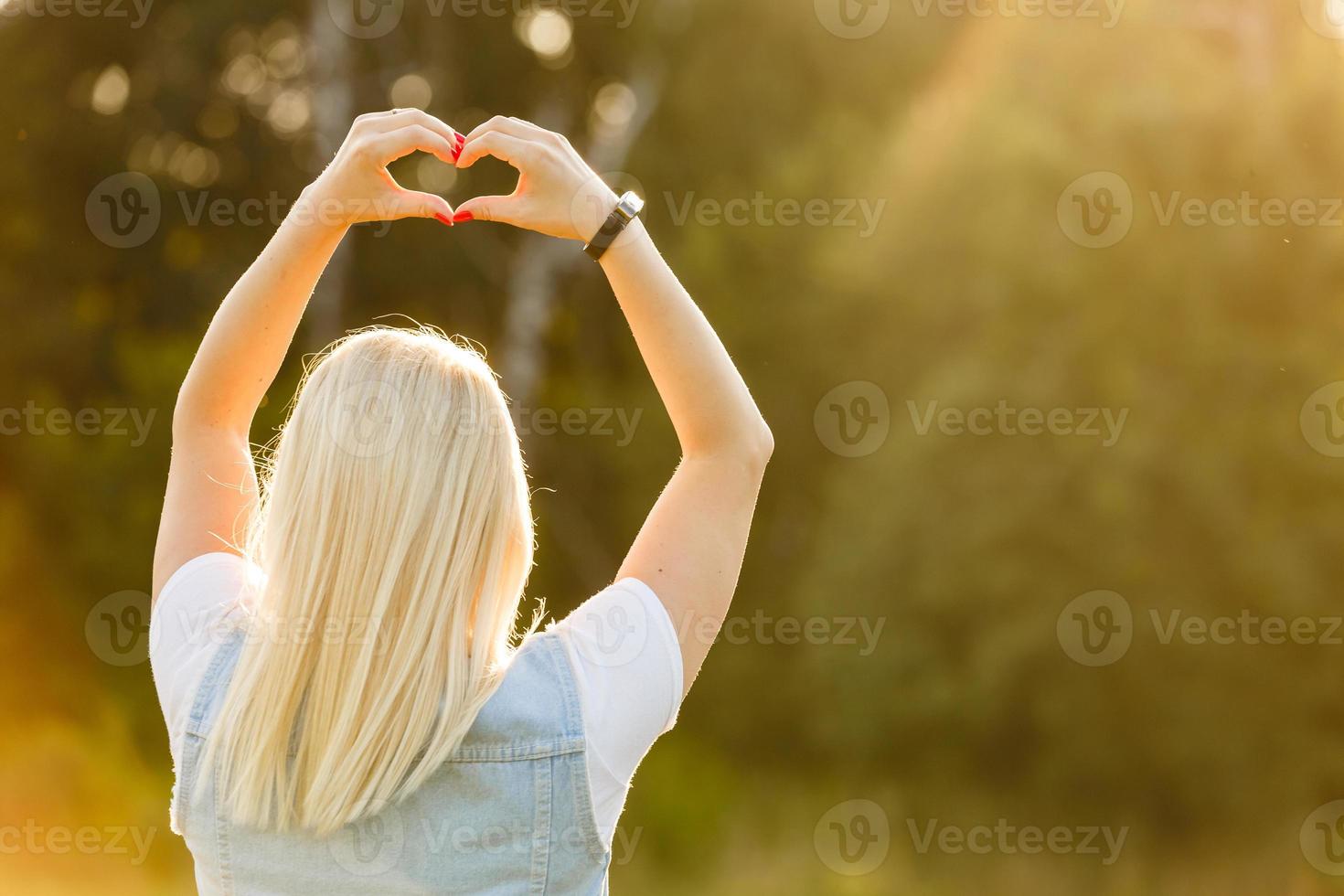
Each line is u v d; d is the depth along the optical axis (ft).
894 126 83.20
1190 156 59.98
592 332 92.22
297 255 8.74
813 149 83.76
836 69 87.92
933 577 64.75
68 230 81.30
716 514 8.28
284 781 7.66
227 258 84.23
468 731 7.75
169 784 68.44
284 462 7.84
